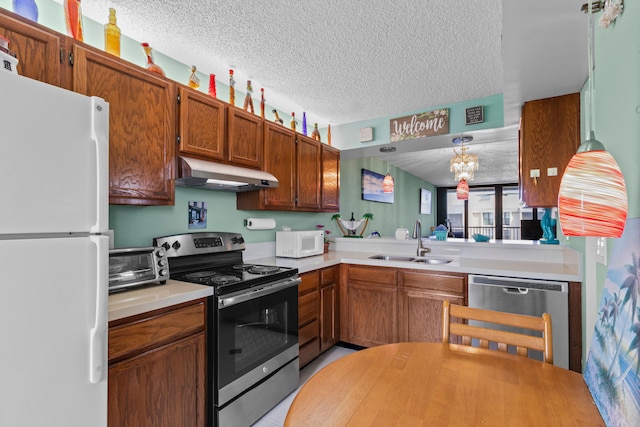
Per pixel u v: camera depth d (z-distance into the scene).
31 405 0.85
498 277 2.20
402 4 1.65
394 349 1.16
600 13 1.26
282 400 2.07
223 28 1.88
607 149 1.14
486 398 0.83
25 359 0.84
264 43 2.03
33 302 0.86
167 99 1.79
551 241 2.71
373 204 5.41
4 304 0.81
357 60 2.23
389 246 3.27
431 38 1.96
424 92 2.78
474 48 2.07
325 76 2.49
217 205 2.48
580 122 2.10
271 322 1.99
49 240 0.89
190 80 2.07
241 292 1.78
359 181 4.87
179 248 2.07
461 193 4.25
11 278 0.82
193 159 1.92
